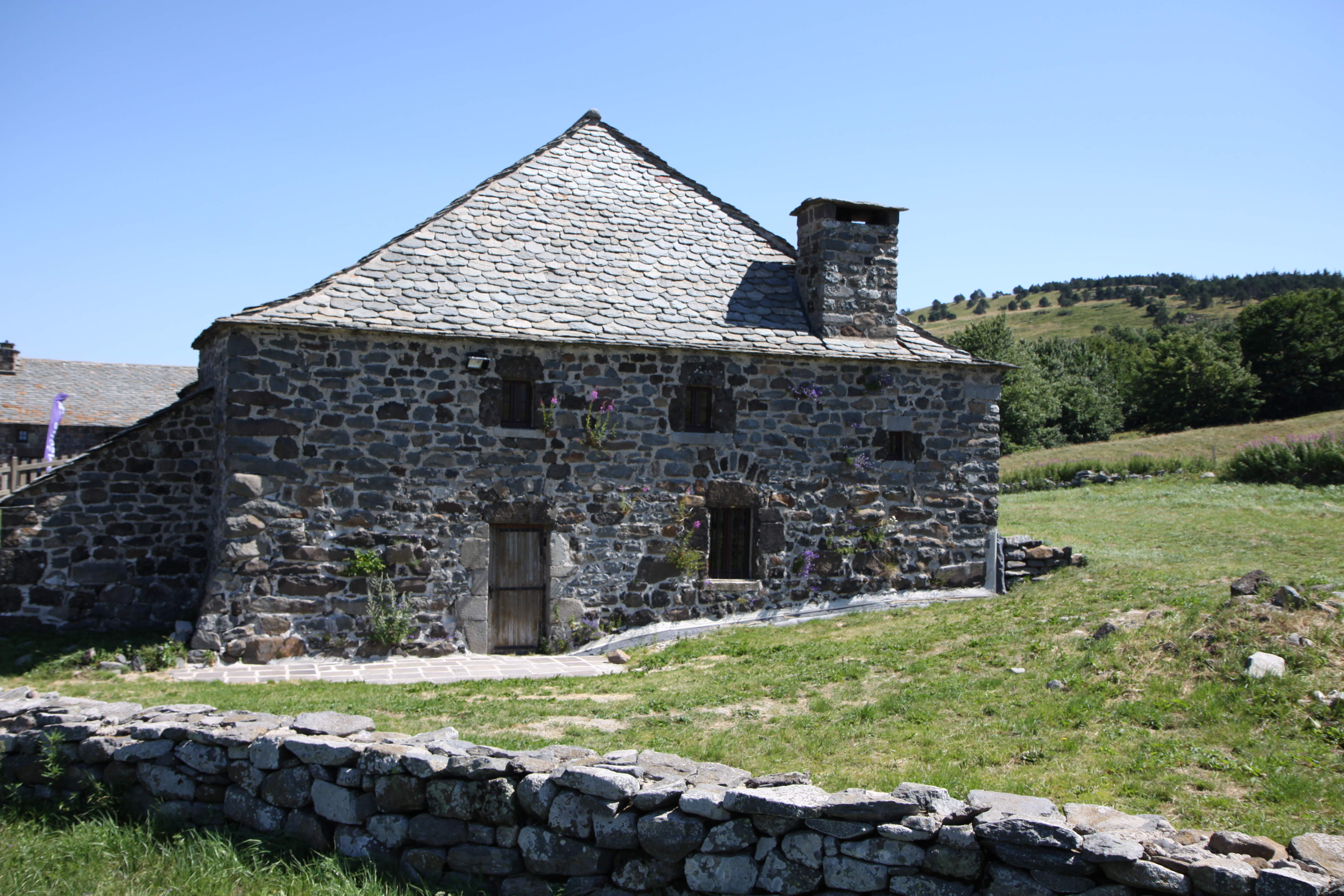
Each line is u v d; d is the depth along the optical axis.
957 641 10.74
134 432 13.39
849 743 7.39
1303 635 8.16
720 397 13.91
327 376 12.38
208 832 5.76
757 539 14.05
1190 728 7.18
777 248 16.31
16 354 32.94
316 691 10.02
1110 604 10.96
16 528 12.84
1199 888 4.06
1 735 6.54
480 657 12.73
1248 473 25.56
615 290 14.23
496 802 5.27
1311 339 51.50
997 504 15.16
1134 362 61.16
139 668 11.27
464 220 14.51
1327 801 5.82
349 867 5.44
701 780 5.17
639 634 13.34
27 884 5.21
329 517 12.32
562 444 13.25
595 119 16.97
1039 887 4.31
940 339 15.51
